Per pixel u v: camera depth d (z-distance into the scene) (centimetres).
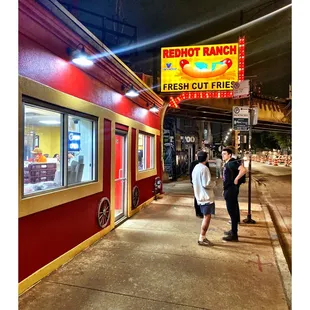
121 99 670
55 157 425
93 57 491
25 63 332
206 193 506
